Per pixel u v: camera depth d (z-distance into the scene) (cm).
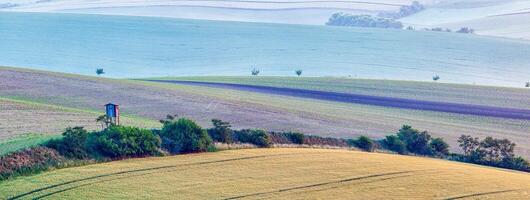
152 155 11938
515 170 15425
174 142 12438
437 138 17438
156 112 18600
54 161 10762
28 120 14350
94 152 11438
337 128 18500
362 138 16112
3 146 11044
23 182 9738
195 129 12825
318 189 10431
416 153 16575
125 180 10244
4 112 15212
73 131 11906
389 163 12838
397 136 17225
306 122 18888
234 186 10300
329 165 12188
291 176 11162
